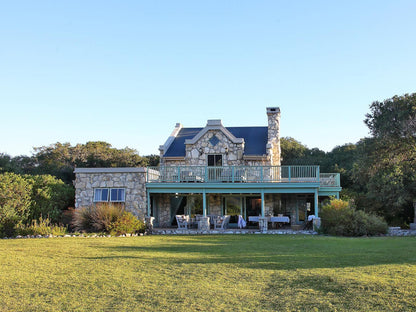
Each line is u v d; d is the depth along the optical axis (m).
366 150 32.38
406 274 9.76
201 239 19.30
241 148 27.72
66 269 11.08
